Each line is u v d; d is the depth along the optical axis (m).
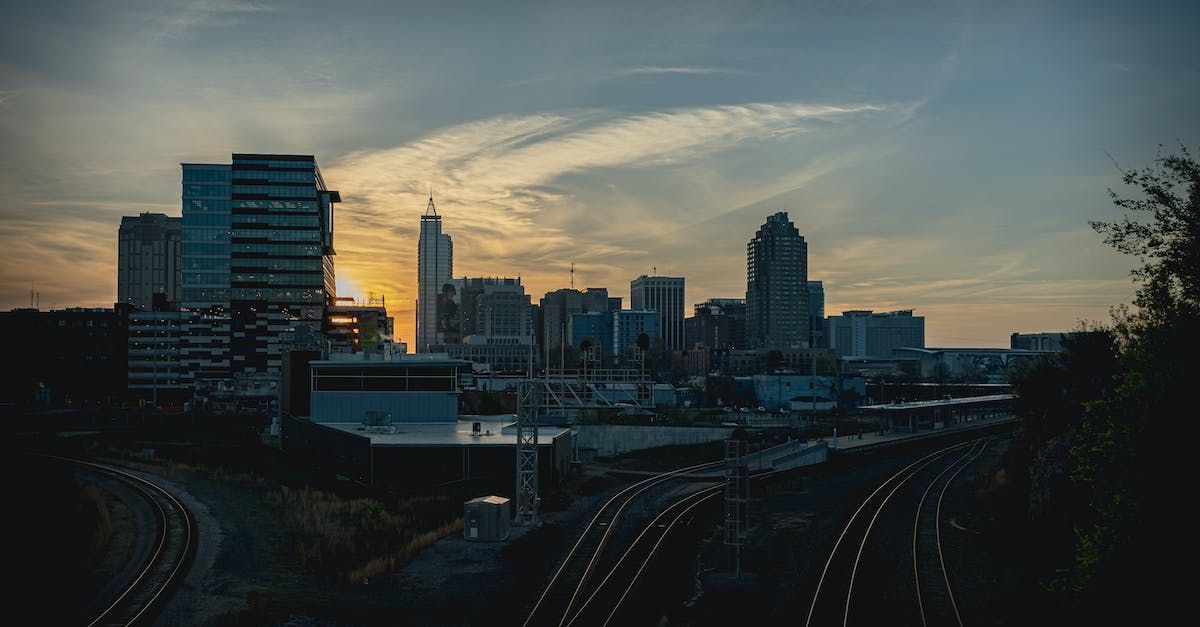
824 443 94.00
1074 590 31.86
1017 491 59.50
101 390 194.25
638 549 51.12
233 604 37.28
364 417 83.06
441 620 36.72
